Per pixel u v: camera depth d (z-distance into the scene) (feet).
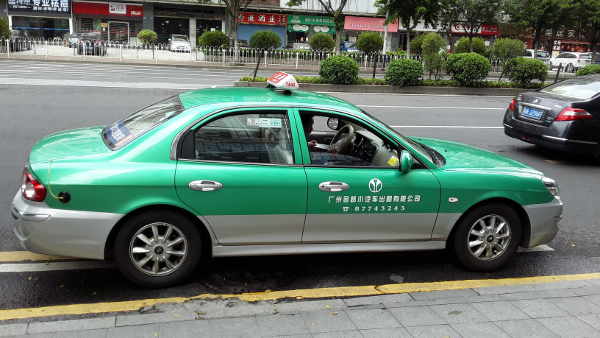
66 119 30.50
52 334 9.48
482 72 55.62
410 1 70.23
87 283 12.01
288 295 11.82
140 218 11.01
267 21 128.47
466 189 12.59
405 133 32.42
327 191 11.73
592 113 25.23
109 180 10.68
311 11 127.34
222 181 11.18
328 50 92.02
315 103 12.37
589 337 10.03
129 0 121.08
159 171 10.93
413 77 53.57
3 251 13.52
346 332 9.93
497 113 42.96
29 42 85.10
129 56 85.46
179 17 125.39
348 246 12.46
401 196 12.22
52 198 10.57
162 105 13.04
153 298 11.39
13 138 25.27
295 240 12.09
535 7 105.91
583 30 124.67
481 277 13.34
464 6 106.73
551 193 13.50
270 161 11.66
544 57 116.26
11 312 10.52
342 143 13.38
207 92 13.26
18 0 114.62
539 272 13.91
